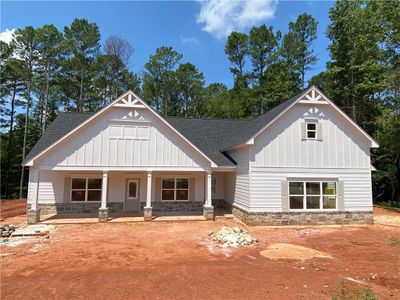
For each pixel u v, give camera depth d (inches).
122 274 298.4
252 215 589.9
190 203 746.2
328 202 620.7
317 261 350.3
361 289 254.4
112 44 1611.7
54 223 584.1
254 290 255.4
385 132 970.7
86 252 386.3
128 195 719.7
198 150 653.9
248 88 1705.2
